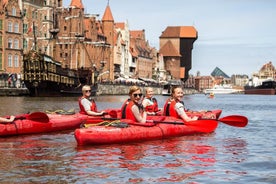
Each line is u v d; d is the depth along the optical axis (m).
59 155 16.23
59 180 12.56
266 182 12.83
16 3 93.94
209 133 23.64
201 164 15.11
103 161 15.24
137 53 184.75
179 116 21.66
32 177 12.84
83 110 23.91
